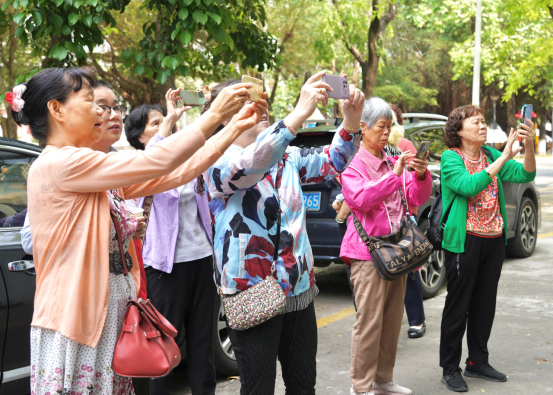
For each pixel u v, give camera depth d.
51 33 5.23
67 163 1.61
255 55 6.93
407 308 4.25
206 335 2.89
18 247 2.77
